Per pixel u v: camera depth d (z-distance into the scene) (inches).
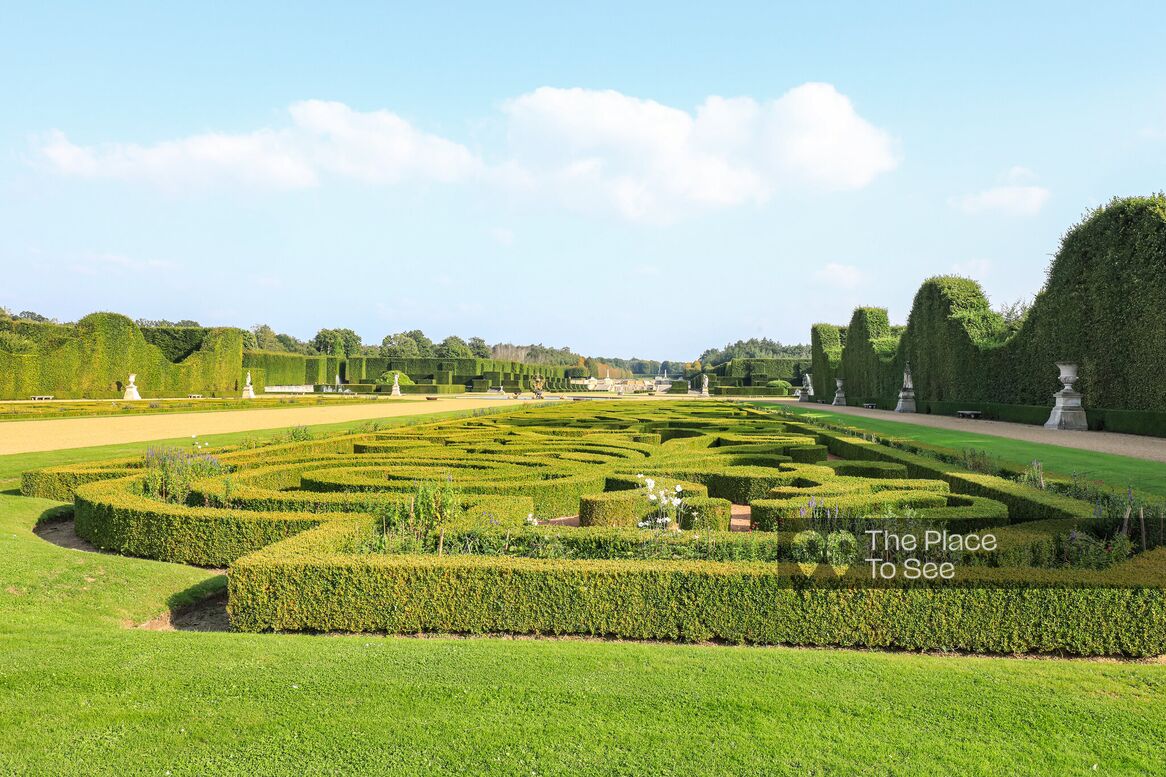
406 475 482.6
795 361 3826.3
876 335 2101.4
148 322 4323.3
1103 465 617.0
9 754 152.1
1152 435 925.8
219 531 342.3
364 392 3410.4
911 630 236.1
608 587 245.8
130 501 374.9
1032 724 168.6
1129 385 1008.9
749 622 240.8
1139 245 989.2
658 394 3873.0
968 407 1430.9
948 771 148.8
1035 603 232.1
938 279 1611.7
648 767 149.3
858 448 667.4
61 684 185.0
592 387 5231.3
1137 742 160.6
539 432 811.4
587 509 372.2
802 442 665.6
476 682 188.7
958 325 1503.4
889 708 176.1
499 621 247.8
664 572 244.7
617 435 735.1
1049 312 1194.0
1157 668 206.4
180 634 232.7
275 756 152.7
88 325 2124.8
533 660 205.6
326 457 592.1
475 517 337.7
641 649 220.4
